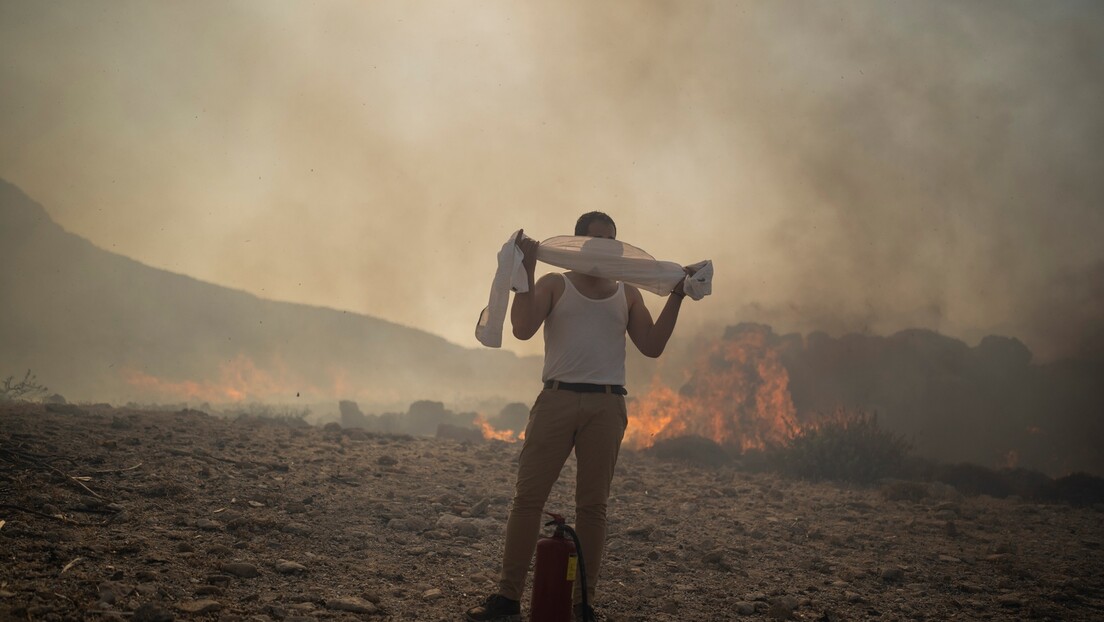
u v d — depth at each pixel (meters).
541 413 3.55
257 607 3.25
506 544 3.57
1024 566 5.59
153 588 3.27
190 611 3.07
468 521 5.27
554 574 3.24
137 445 6.41
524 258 3.52
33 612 2.79
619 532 5.81
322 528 4.77
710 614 4.02
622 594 4.22
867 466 10.36
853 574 4.98
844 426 11.43
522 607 3.70
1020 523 7.70
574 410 3.51
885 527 6.90
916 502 8.55
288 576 3.78
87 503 4.47
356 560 4.24
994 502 9.22
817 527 6.59
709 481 9.06
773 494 8.29
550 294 3.63
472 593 3.88
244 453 6.89
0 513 4.04
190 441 7.03
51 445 5.86
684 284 3.59
